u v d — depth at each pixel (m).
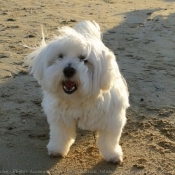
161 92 1.52
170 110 1.39
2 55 1.79
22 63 1.71
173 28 2.49
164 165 1.14
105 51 1.08
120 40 2.16
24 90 1.49
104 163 1.14
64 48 1.06
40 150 1.18
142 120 1.33
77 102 1.10
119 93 1.13
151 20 2.73
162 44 2.11
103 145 1.14
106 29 2.40
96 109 1.10
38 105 1.40
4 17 2.62
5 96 1.44
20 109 1.37
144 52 1.95
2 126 1.28
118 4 3.39
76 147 1.21
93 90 1.07
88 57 1.05
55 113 1.14
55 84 1.06
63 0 3.44
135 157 1.17
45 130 1.27
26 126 1.29
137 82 1.59
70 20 2.60
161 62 1.81
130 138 1.24
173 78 1.65
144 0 3.68
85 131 1.28
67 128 1.16
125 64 1.77
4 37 2.10
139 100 1.45
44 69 1.09
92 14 2.87
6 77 1.58
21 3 3.19
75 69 1.04
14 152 1.17
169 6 3.36
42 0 3.37
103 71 1.07
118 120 1.13
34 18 2.62
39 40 2.06
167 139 1.24
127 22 2.63
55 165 1.13
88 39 1.08
